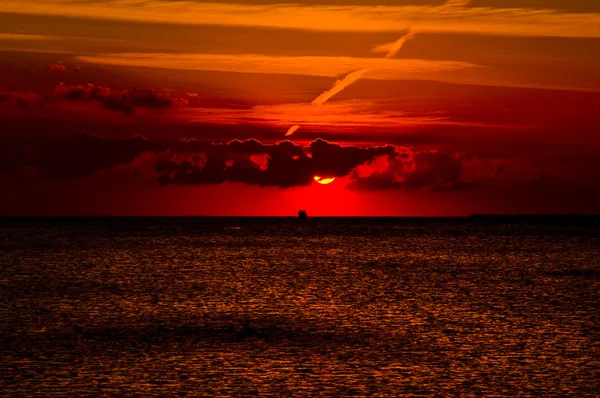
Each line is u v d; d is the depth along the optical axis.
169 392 102.25
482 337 139.50
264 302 187.75
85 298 195.00
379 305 183.00
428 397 101.44
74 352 124.75
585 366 117.12
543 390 104.75
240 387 104.69
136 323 154.12
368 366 116.44
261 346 130.25
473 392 103.50
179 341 134.38
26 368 113.81
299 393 102.31
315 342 134.12
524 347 130.50
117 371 112.44
